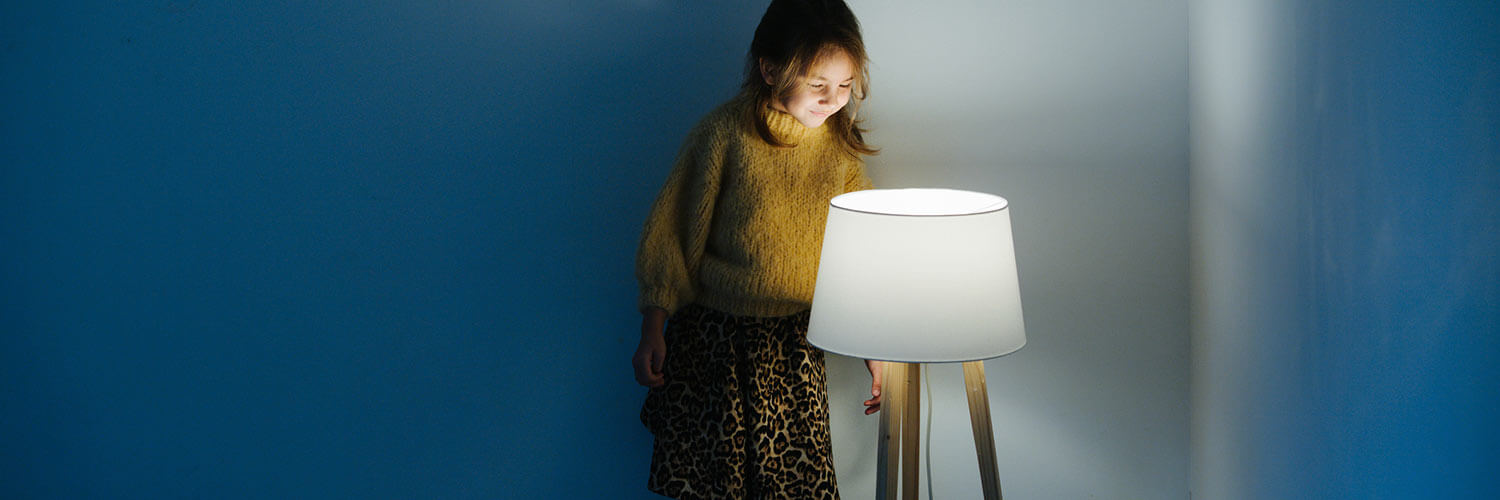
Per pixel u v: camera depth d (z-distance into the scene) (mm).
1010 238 1431
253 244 2008
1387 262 697
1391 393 697
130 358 2082
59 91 2031
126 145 2020
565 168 1912
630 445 1956
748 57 1628
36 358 2123
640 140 1882
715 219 1676
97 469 2135
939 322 1352
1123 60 1669
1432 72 604
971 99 1731
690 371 1707
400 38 1919
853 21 1535
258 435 2061
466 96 1919
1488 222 528
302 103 1958
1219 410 1432
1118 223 1704
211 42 1967
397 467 2033
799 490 1693
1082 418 1768
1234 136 1284
